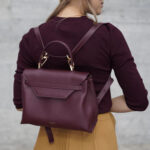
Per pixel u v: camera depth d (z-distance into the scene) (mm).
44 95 936
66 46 905
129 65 939
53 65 990
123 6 2631
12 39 2592
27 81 972
